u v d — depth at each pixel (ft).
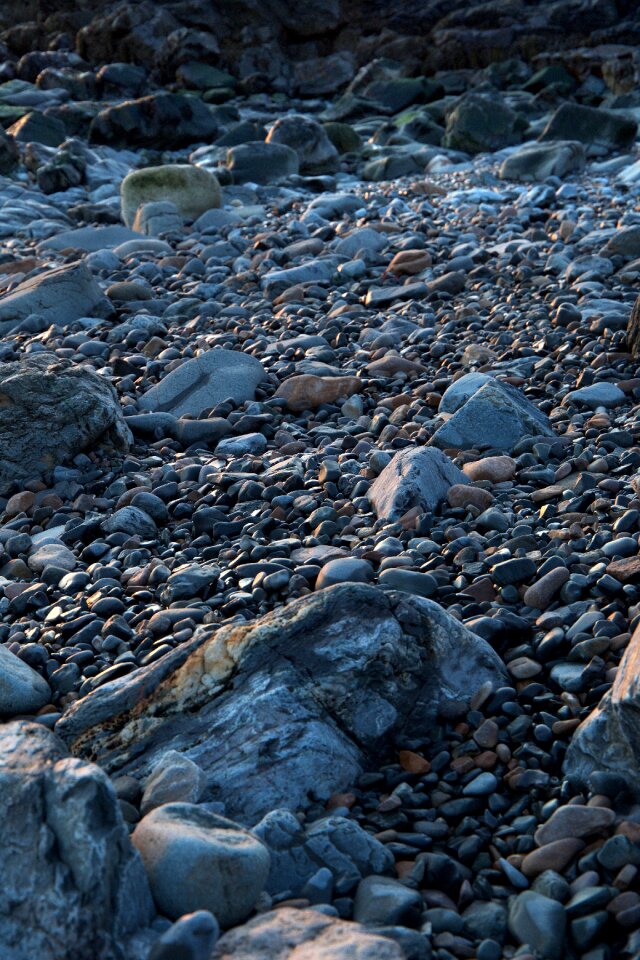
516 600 10.55
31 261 29.25
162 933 6.56
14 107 57.67
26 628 11.47
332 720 8.61
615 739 7.93
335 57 72.33
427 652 9.09
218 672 8.89
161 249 30.91
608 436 14.82
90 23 73.61
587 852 7.41
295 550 12.23
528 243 27.43
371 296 23.94
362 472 14.32
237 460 15.51
